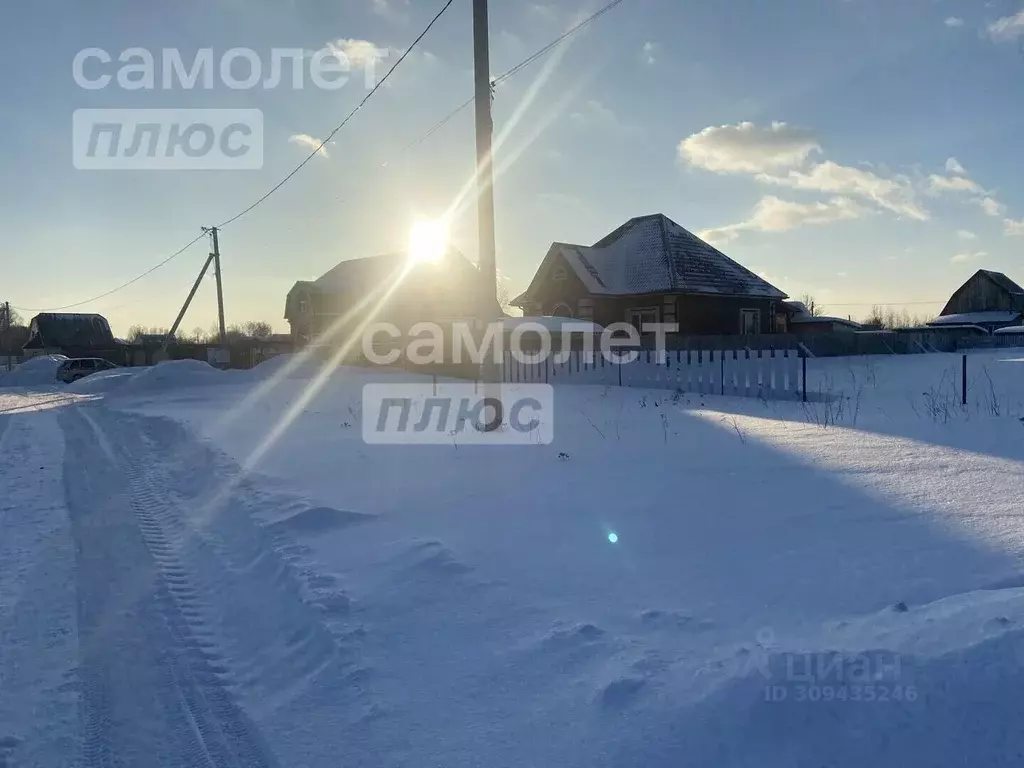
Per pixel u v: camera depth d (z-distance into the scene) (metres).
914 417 10.98
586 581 4.86
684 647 3.78
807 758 2.77
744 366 16.41
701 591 4.55
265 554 6.05
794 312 46.41
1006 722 2.77
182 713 3.85
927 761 2.69
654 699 3.26
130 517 8.07
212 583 5.84
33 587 5.79
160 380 30.61
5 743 3.61
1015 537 5.11
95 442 14.59
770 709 2.97
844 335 33.88
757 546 5.30
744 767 2.79
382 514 6.89
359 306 48.03
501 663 3.86
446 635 4.23
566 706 3.39
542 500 7.00
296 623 4.68
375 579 5.14
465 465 8.96
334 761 3.22
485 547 5.67
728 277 35.00
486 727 3.32
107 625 5.03
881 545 5.14
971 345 36.56
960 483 6.68
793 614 4.09
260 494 7.95
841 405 12.91
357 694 3.70
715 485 7.16
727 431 10.53
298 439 11.93
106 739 3.63
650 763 2.88
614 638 3.96
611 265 35.84
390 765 3.13
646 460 8.62
